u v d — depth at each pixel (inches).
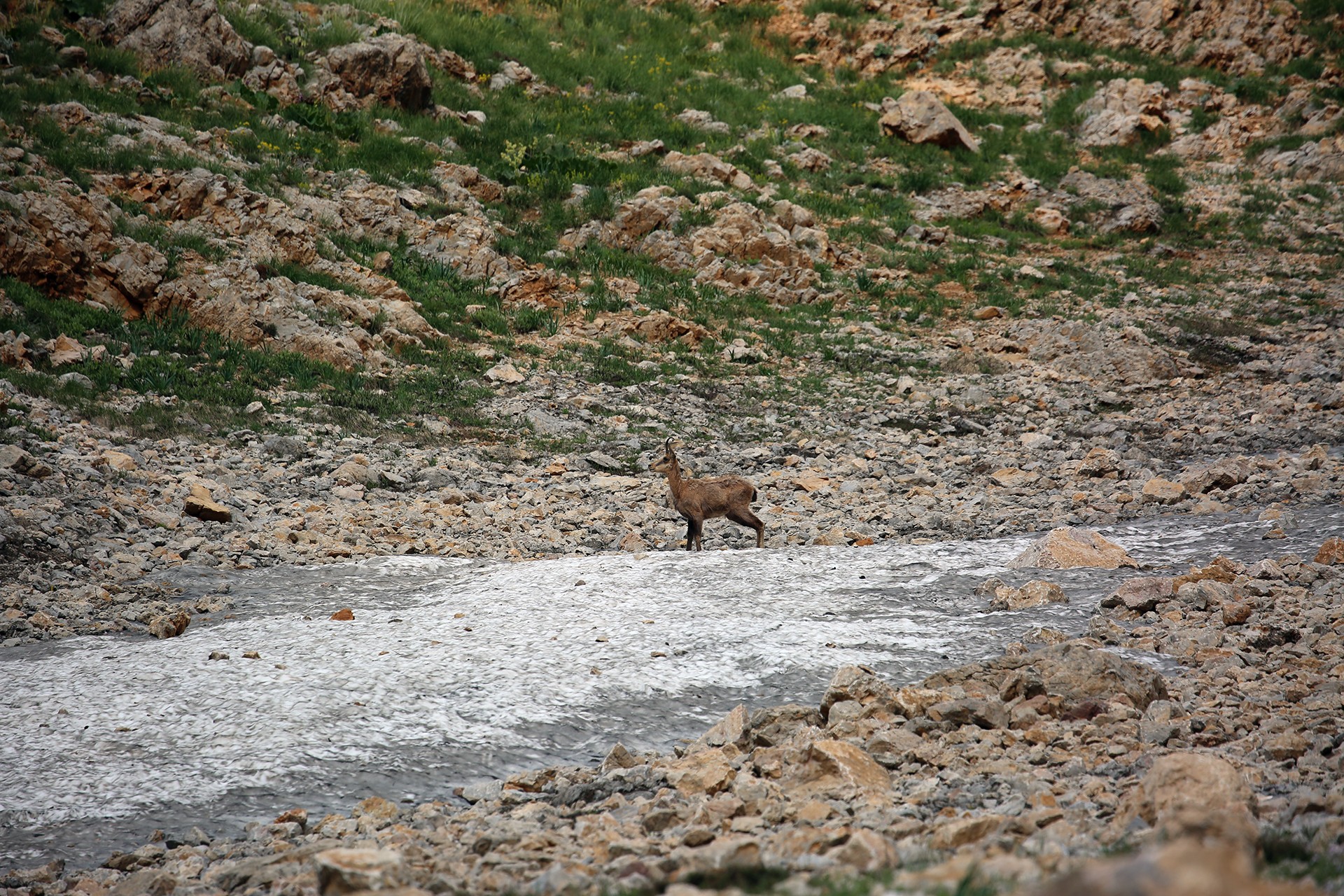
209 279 2839.6
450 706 1075.3
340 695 1101.1
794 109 5123.0
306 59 4185.5
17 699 1104.2
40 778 925.8
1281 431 2556.6
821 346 3371.1
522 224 3806.6
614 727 1034.7
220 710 1068.5
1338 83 5447.8
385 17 4694.9
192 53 3863.2
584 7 5615.2
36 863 790.5
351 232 3435.0
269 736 1001.5
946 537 1828.2
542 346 3149.6
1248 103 5418.3
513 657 1207.6
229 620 1390.3
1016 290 3917.3
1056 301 3816.4
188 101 3686.0
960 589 1451.8
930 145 5009.8
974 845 633.0
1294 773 787.4
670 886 537.6
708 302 3572.8
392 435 2493.8
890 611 1357.0
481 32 4997.5
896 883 490.9
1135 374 3169.3
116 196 2997.0
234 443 2306.8
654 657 1202.6
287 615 1406.3
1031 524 1884.8
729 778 845.8
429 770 944.3
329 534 1829.5
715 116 4940.9
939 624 1298.0
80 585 1507.1
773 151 4717.0
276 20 4320.9
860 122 5098.4
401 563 1675.7
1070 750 888.3
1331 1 5772.6
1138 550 1611.7
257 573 1616.6
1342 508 1759.4
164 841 823.1
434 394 2753.4
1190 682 1056.2
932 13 6048.2
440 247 3508.9
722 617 1341.0
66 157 3041.3
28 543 1605.6
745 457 2501.2
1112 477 2284.7
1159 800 657.0
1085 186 4808.1
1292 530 1640.0
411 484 2198.6
